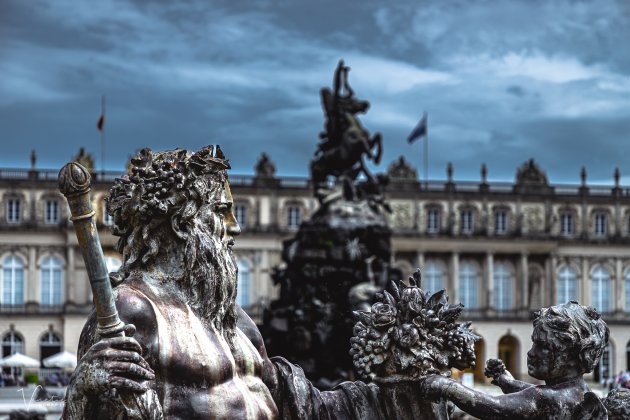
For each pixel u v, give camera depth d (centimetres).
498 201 10344
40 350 9588
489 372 390
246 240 9919
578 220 10506
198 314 334
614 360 10394
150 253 332
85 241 302
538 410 349
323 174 4159
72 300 9569
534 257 10394
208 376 323
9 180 9638
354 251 3794
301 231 3925
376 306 368
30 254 9619
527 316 10150
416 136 9494
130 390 299
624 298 10506
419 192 10225
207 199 338
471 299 10244
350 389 369
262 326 3866
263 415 332
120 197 334
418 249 10138
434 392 357
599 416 349
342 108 4256
